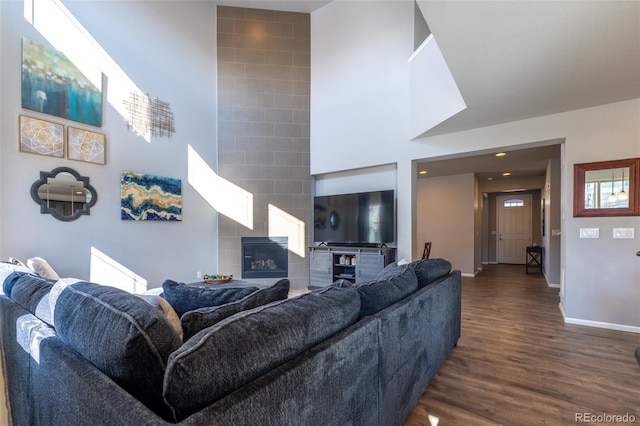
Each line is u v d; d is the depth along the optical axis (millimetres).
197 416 672
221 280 3918
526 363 2434
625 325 3148
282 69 5453
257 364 846
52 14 3383
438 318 2244
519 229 9008
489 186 7938
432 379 2146
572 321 3422
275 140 5406
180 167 4703
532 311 3920
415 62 4215
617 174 3139
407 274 2031
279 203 5406
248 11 5359
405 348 1678
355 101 5027
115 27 3967
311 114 5531
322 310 1141
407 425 1690
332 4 5305
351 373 1172
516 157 5254
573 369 2330
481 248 8344
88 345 900
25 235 3154
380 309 1552
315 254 5324
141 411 690
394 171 4855
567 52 2219
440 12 1827
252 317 942
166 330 884
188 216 4793
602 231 3244
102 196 3781
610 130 3162
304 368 934
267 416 804
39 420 1104
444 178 7137
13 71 3094
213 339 803
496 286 5570
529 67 2430
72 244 3500
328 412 1041
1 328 1639
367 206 4930
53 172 3346
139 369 817
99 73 3791
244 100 5312
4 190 3023
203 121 5035
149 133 4320
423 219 7398
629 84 2719
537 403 1900
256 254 5363
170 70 4609
